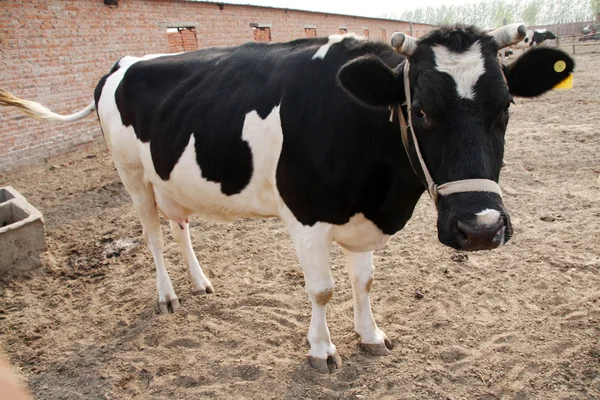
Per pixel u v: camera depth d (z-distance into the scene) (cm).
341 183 244
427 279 381
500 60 215
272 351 307
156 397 276
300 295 372
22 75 870
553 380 265
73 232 542
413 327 322
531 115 980
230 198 300
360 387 272
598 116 889
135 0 1094
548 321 315
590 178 573
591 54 2134
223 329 336
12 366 312
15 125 859
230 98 286
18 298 401
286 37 1825
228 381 284
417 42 205
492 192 186
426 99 192
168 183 328
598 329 302
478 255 413
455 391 263
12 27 848
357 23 2620
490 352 290
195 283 388
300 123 250
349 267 301
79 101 980
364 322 303
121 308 376
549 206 505
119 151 367
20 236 438
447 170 191
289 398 267
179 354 313
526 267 385
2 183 795
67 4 938
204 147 292
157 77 337
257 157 273
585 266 377
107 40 1033
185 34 1298
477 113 186
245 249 465
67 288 415
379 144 236
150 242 383
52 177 805
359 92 208
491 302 343
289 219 272
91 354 320
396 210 259
